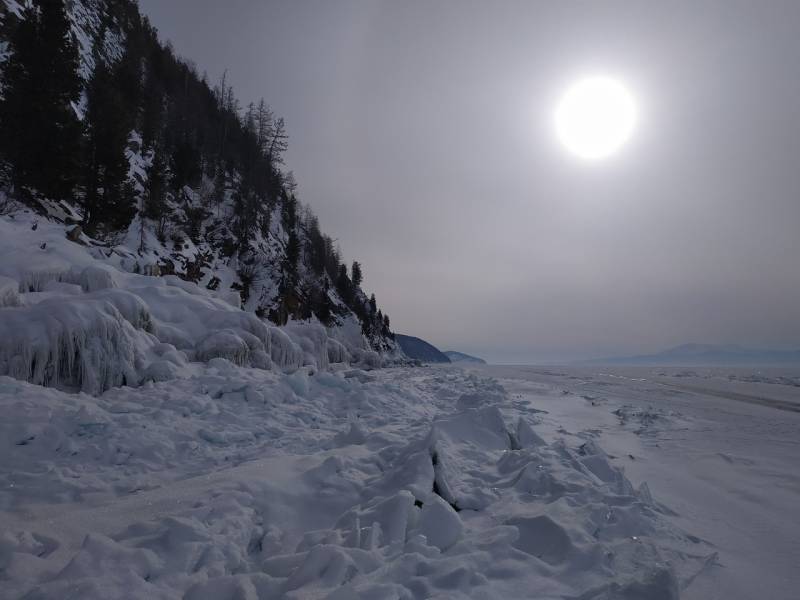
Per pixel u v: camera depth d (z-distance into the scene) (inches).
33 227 642.8
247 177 2439.7
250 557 139.8
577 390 782.5
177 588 111.1
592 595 106.5
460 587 105.0
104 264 603.8
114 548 117.2
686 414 491.2
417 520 141.2
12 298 399.5
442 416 328.2
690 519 180.5
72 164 864.9
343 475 192.5
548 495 173.2
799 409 553.9
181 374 402.9
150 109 1830.7
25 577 111.0
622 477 199.0
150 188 1411.2
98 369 360.2
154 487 199.0
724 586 126.8
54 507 170.6
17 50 893.2
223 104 2974.9
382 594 96.4
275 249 2111.2
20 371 331.9
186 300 603.5
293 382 415.8
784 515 188.1
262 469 193.5
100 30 1996.8
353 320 2497.5
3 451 211.8
